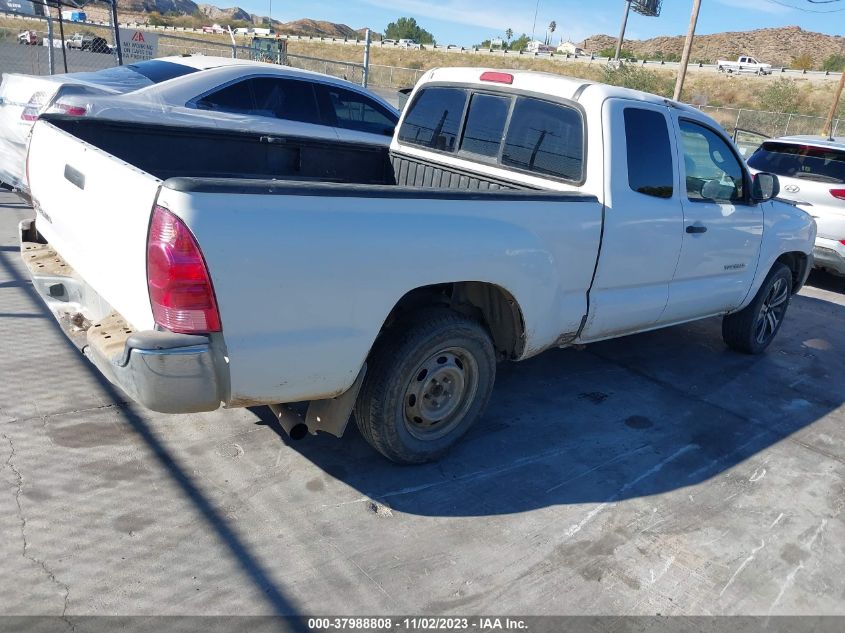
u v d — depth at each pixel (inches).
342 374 120.0
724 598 116.2
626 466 154.8
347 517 126.6
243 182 103.3
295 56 581.0
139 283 106.3
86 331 132.0
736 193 201.8
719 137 191.5
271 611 103.6
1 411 147.8
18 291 217.2
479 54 2881.4
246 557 113.9
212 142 178.9
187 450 142.1
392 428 134.4
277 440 148.9
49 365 171.0
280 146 189.6
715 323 272.5
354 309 116.4
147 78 291.0
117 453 138.3
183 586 106.4
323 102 311.6
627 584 117.0
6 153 265.0
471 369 144.2
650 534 131.1
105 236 116.2
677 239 176.7
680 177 176.4
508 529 128.0
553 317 152.6
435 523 127.6
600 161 155.4
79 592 103.0
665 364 220.2
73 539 113.6
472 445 156.4
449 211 127.1
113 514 120.6
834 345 260.1
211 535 118.1
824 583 122.9
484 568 117.2
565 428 169.2
